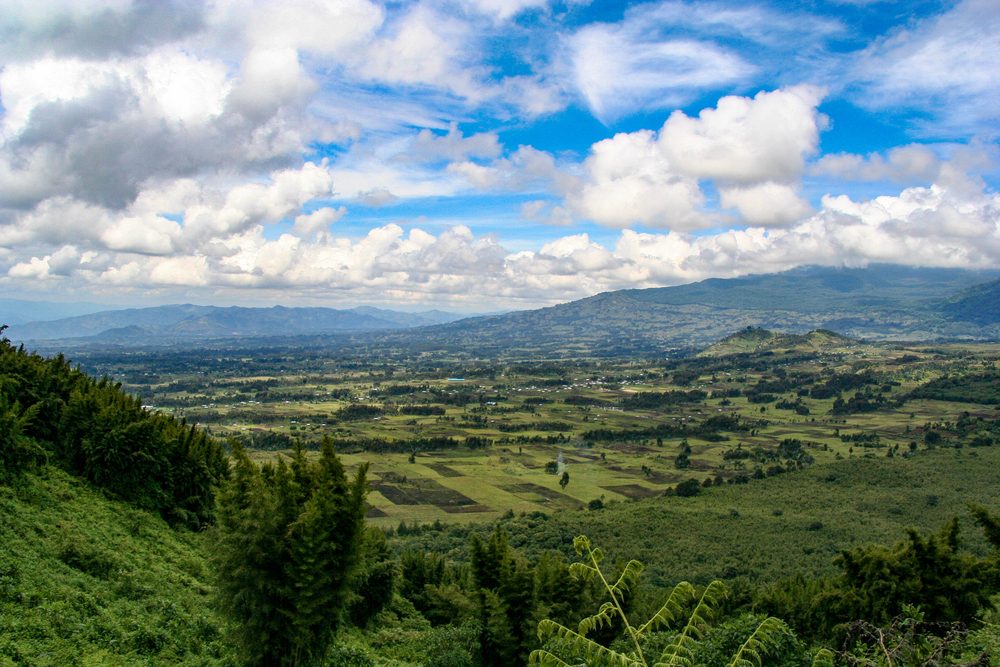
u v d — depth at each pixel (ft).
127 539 121.49
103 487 144.97
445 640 115.65
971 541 282.15
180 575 114.62
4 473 119.55
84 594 85.10
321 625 82.02
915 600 109.70
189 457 165.78
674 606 46.03
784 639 55.47
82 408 154.30
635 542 318.86
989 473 431.02
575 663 44.39
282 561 79.71
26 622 72.02
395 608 159.12
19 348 186.91
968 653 49.60
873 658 47.80
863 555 122.62
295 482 87.66
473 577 128.67
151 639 80.38
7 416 123.85
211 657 84.53
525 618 118.01
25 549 92.58
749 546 310.86
